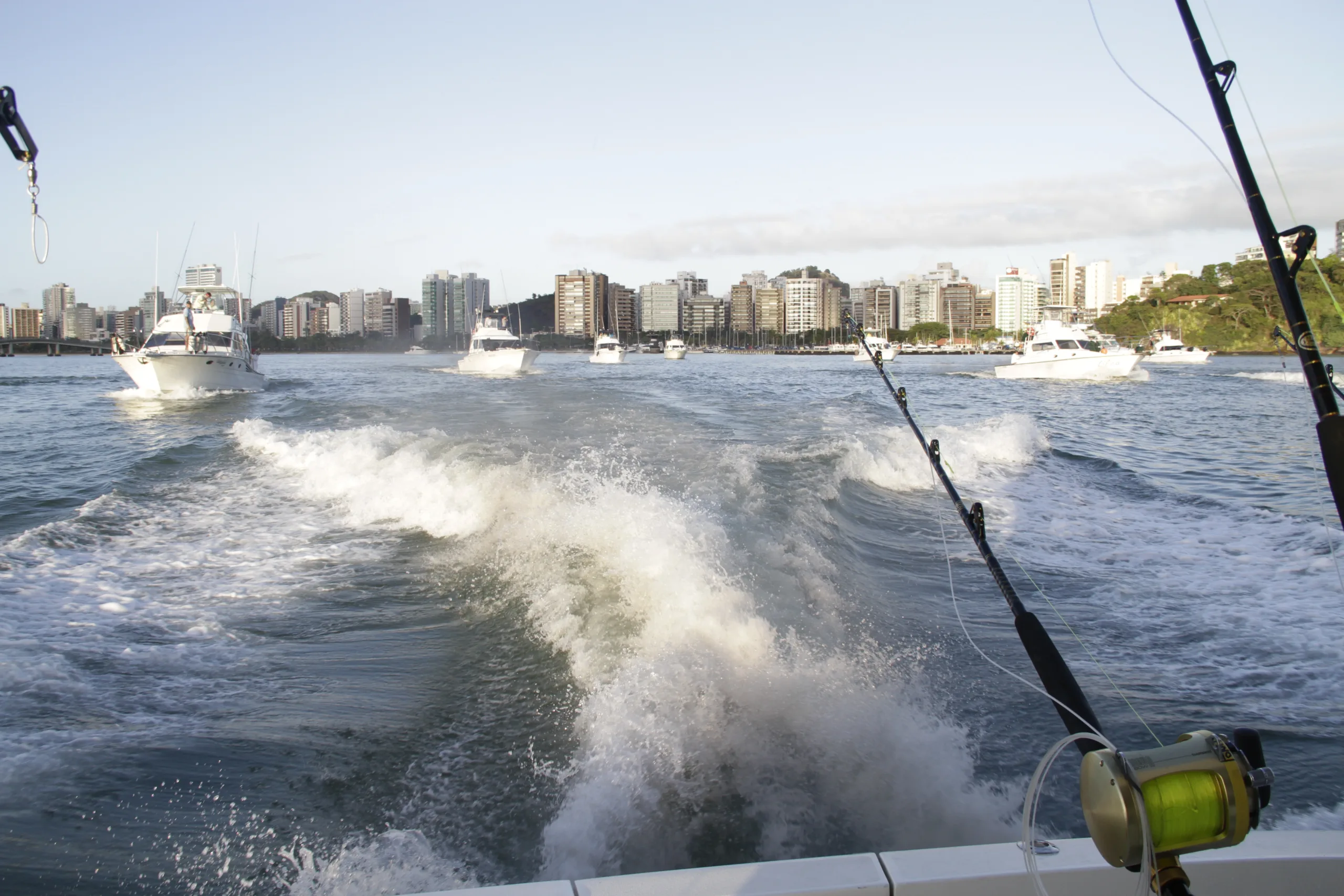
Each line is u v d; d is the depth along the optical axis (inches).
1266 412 1071.0
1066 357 1788.9
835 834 130.6
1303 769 159.0
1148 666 211.9
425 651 204.8
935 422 780.0
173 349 1211.9
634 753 146.9
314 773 149.6
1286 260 79.6
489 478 369.1
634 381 1545.3
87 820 134.6
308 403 970.7
